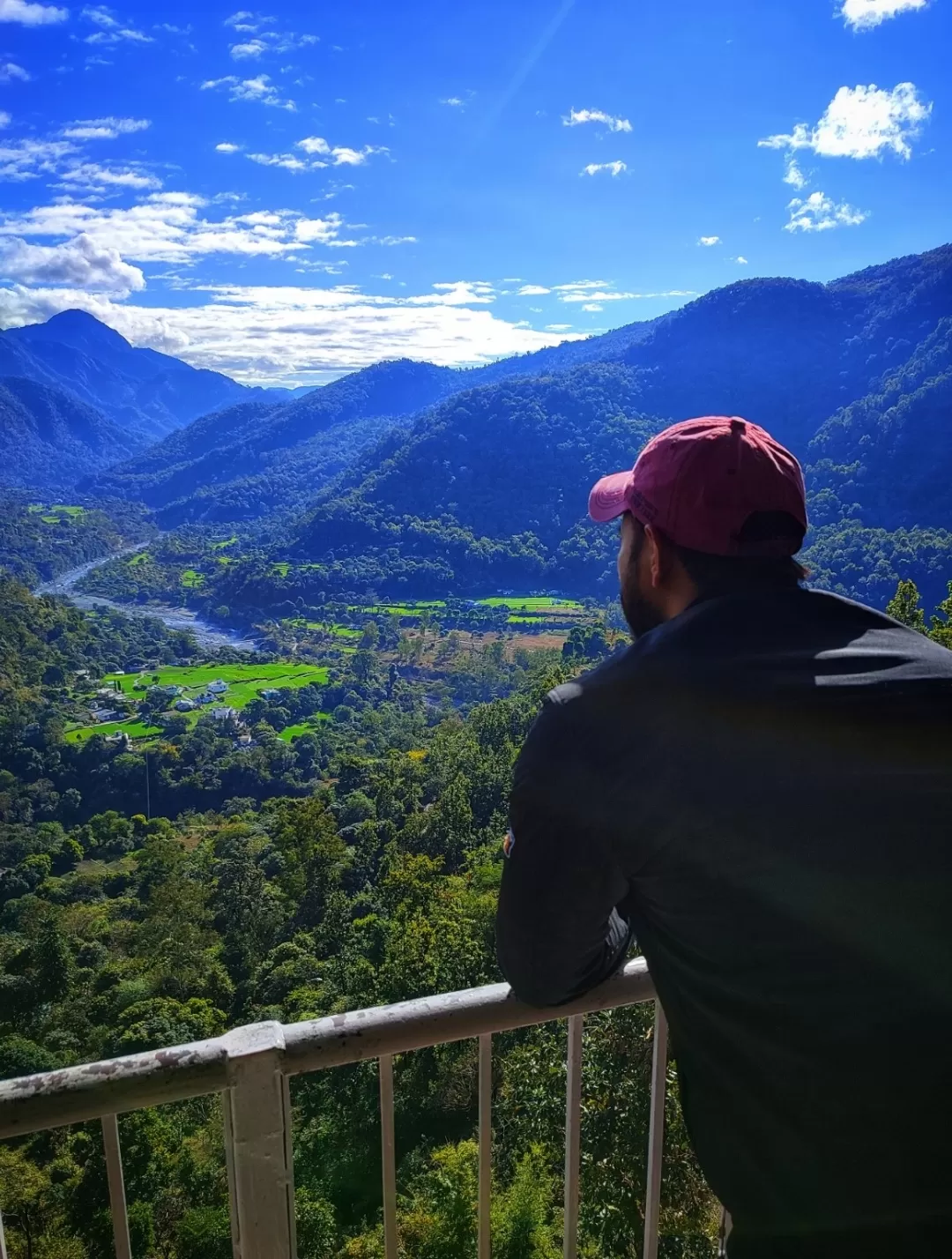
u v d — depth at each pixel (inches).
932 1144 33.0
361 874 1328.7
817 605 39.7
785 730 34.3
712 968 36.1
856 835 33.6
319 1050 49.7
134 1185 424.5
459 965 629.9
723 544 40.5
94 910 1386.6
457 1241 329.7
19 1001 1010.1
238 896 1248.8
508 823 41.7
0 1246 53.1
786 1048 34.6
